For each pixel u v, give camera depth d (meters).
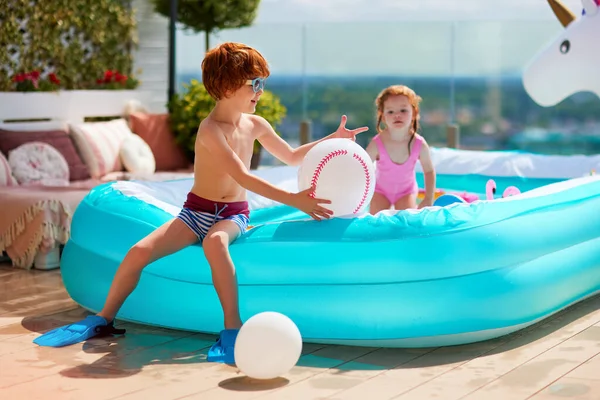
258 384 3.06
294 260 3.50
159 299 3.78
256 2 8.46
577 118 11.91
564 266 3.88
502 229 3.56
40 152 6.25
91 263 4.10
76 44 7.66
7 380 3.11
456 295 3.40
